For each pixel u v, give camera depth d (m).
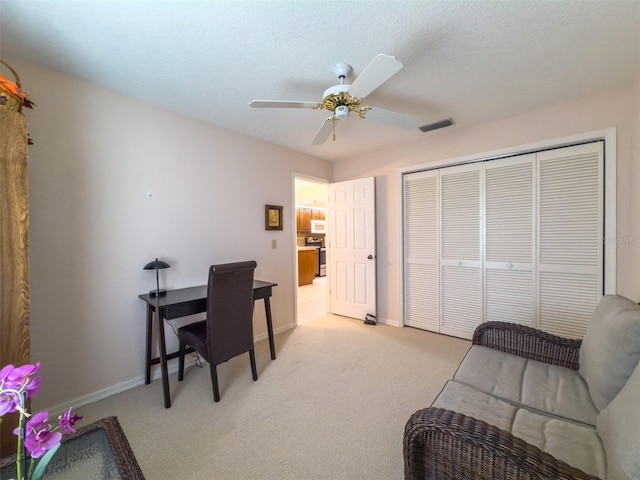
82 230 1.94
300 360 2.61
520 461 0.77
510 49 1.65
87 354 1.97
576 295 2.41
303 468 1.41
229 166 2.83
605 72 1.90
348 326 3.56
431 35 1.52
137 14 1.34
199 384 2.22
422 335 3.21
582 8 1.34
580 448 0.95
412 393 2.05
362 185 3.73
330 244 4.11
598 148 2.28
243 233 2.97
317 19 1.39
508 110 2.49
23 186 1.35
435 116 2.60
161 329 1.92
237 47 1.60
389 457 1.48
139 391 2.12
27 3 1.26
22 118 1.35
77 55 1.66
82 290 1.95
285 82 1.98
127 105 2.15
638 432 0.74
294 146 3.41
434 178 3.21
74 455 1.02
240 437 1.63
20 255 1.34
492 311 2.87
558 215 2.48
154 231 2.30
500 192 2.77
